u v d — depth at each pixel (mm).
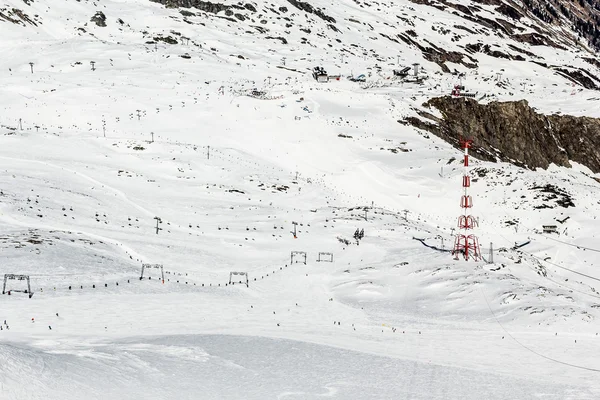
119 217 82000
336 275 69062
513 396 36156
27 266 56219
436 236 87438
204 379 33625
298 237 82750
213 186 102000
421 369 40469
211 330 47094
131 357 35250
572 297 60562
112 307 50750
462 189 117125
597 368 43250
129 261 65062
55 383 28219
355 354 42969
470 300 59469
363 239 83750
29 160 101438
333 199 106500
